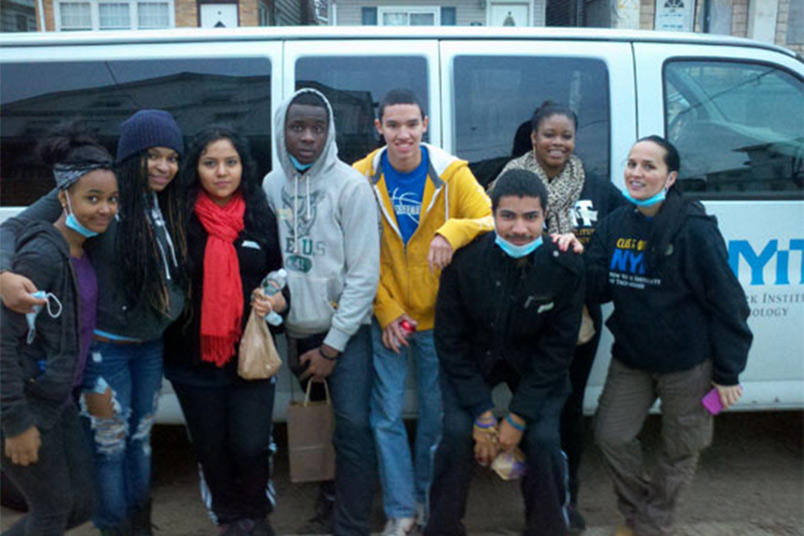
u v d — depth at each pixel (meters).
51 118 3.16
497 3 12.53
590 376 3.29
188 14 11.34
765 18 10.28
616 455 2.80
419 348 2.86
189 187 2.54
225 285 2.50
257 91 3.19
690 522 3.12
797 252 3.27
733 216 3.24
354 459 2.70
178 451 3.89
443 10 12.55
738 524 3.05
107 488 2.56
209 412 2.64
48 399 2.16
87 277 2.37
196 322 2.55
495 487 3.50
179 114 3.19
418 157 2.72
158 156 2.40
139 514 2.71
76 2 11.22
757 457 3.78
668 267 2.55
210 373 2.61
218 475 2.73
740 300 2.52
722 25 10.47
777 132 3.31
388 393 2.80
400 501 2.79
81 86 3.17
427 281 2.77
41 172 3.15
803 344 3.28
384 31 3.25
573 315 2.50
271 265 2.68
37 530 2.27
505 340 2.56
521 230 2.34
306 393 2.80
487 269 2.47
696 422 2.67
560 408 2.59
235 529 2.73
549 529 2.55
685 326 2.58
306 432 2.77
